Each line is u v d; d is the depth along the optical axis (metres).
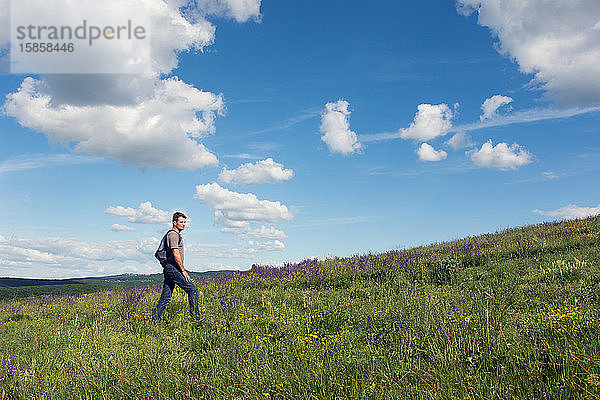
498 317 5.82
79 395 4.93
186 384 4.79
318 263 17.11
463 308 6.80
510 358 4.49
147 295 13.70
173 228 9.98
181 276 9.58
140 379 5.15
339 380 4.41
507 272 11.08
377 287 11.15
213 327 8.03
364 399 3.95
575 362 4.05
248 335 7.24
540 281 9.62
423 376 4.26
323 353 5.38
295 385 4.43
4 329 9.95
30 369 5.98
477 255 14.02
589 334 4.81
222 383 4.71
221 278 16.42
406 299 8.78
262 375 4.87
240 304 10.18
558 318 5.50
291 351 5.88
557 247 13.24
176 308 10.22
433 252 15.93
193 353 6.40
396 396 3.86
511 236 17.09
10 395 5.18
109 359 6.26
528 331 5.27
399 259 14.99
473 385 3.95
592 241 13.12
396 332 5.95
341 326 7.01
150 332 8.38
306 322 7.48
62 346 7.48
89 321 9.97
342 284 13.14
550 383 3.84
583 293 7.52
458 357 4.65
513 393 3.75
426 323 6.06
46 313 12.23
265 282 14.41
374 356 5.03
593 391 3.50
